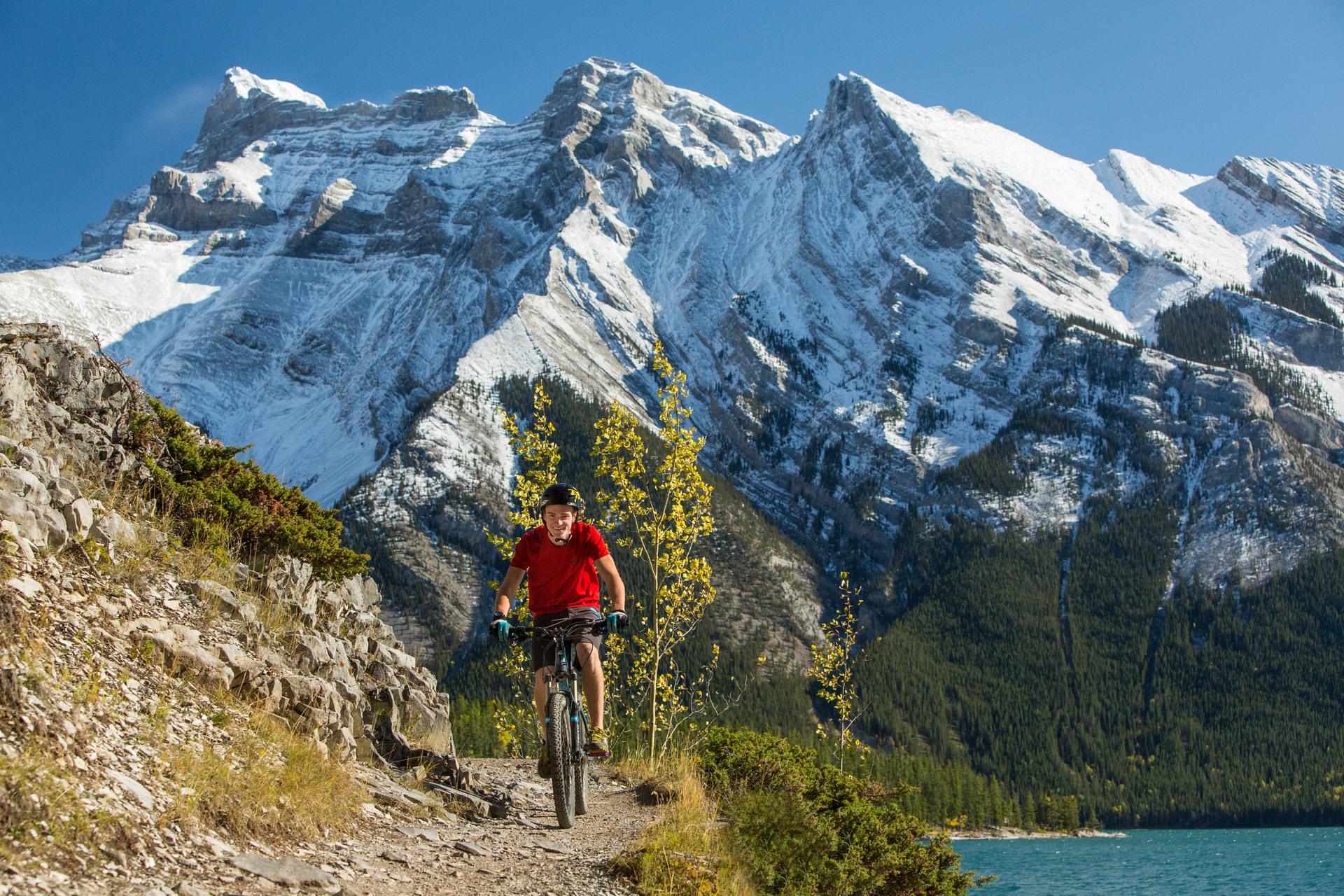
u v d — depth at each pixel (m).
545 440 23.92
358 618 15.39
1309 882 77.94
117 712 6.89
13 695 5.94
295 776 8.01
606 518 23.20
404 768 11.48
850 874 12.08
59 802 5.38
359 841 7.80
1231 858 104.50
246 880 5.80
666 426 23.48
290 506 15.58
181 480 13.93
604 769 18.12
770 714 162.62
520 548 8.86
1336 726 194.25
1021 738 191.38
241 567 12.09
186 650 8.56
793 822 12.30
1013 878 81.88
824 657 39.34
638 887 8.05
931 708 195.12
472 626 184.50
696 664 167.88
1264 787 182.62
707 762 15.88
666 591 22.73
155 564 10.30
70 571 8.44
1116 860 103.19
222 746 7.71
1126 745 196.25
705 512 23.45
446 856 8.08
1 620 6.74
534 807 12.42
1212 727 198.12
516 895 7.08
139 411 14.09
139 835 5.68
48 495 8.81
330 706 10.34
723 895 8.52
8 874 4.65
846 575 40.72
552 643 8.63
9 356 10.79
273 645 10.73
